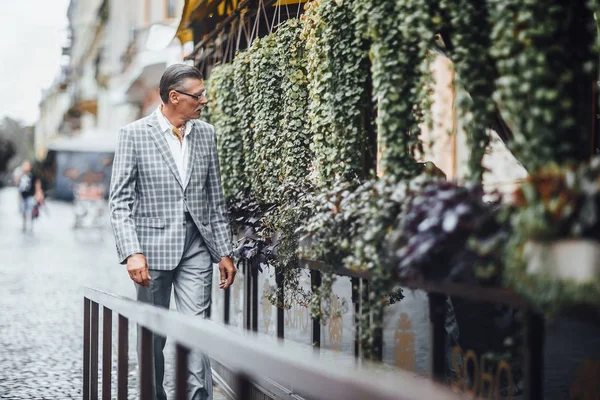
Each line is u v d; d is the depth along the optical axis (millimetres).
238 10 6242
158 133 4914
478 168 3143
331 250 4047
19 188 26453
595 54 2832
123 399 3477
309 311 4922
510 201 2605
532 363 2668
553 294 2279
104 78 50844
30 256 18125
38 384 6434
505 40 2799
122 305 3492
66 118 72125
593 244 2227
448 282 2879
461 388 3572
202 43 7691
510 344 3182
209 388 4812
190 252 4992
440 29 3477
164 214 4895
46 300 11359
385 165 3648
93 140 41562
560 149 2713
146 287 4746
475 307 3395
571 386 2812
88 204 26000
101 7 49656
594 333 2793
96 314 4453
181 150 4977
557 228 2307
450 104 3451
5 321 9617
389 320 3773
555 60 2781
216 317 7609
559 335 2857
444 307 3338
